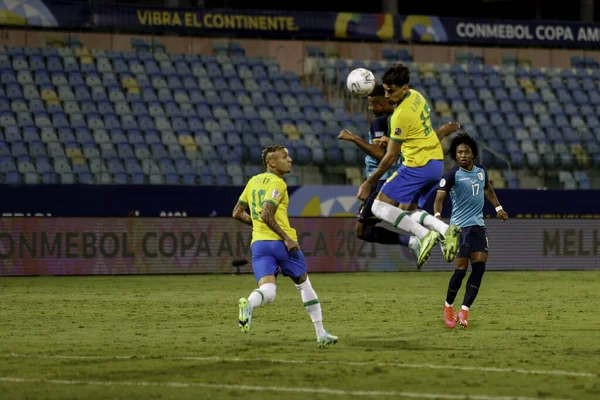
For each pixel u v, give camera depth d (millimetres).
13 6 103562
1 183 83125
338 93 112625
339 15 114500
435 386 27734
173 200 86625
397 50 118938
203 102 105938
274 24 112625
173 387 27547
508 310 53875
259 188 35438
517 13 146250
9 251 82312
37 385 27938
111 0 126500
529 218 94000
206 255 87375
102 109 101375
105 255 84750
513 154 106000
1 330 43656
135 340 39469
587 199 95688
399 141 34031
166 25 108938
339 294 65312
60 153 94500
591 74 122688
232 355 34531
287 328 44281
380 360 33125
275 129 104750
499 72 119500
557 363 32281
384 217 34219
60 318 49469
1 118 96750
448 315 44438
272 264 35375
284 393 26625
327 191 90438
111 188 85125
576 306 56531
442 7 145875
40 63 104875
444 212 90062
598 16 142125
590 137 112062
